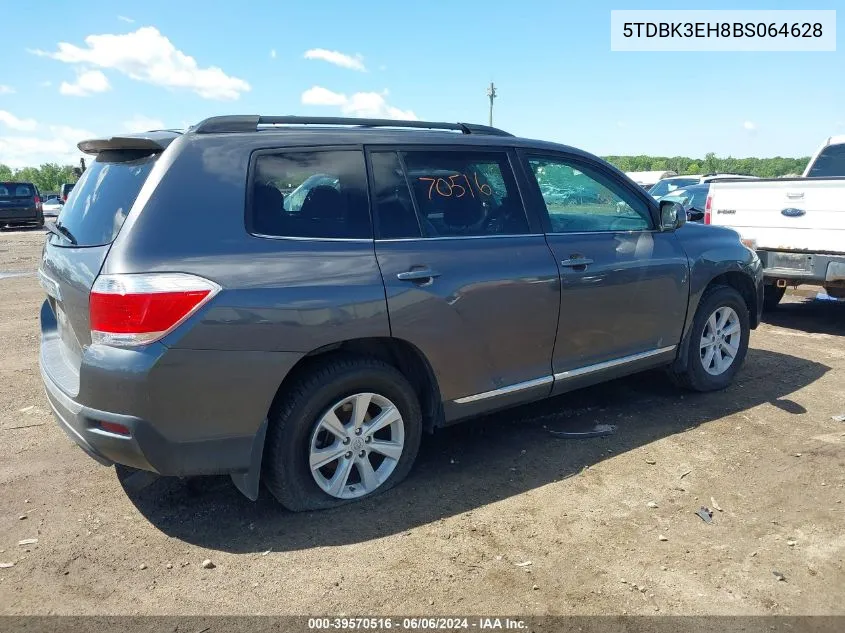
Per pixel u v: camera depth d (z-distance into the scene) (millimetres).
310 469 3281
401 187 3535
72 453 4086
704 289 4840
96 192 3297
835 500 3494
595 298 4152
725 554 3020
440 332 3492
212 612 2637
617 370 4441
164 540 3145
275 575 2869
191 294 2809
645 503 3473
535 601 2697
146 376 2754
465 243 3650
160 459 2871
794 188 7016
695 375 4965
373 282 3256
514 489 3631
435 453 4105
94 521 3311
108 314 2775
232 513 3377
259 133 3223
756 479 3729
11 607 2662
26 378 5535
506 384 3857
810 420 4582
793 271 7008
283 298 3000
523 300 3799
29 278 11320
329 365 3230
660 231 4656
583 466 3906
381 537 3158
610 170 4488
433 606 2670
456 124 3980
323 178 3307
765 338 6977
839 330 7371
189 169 2994
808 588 2783
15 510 3410
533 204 4012
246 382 2957
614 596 2727
